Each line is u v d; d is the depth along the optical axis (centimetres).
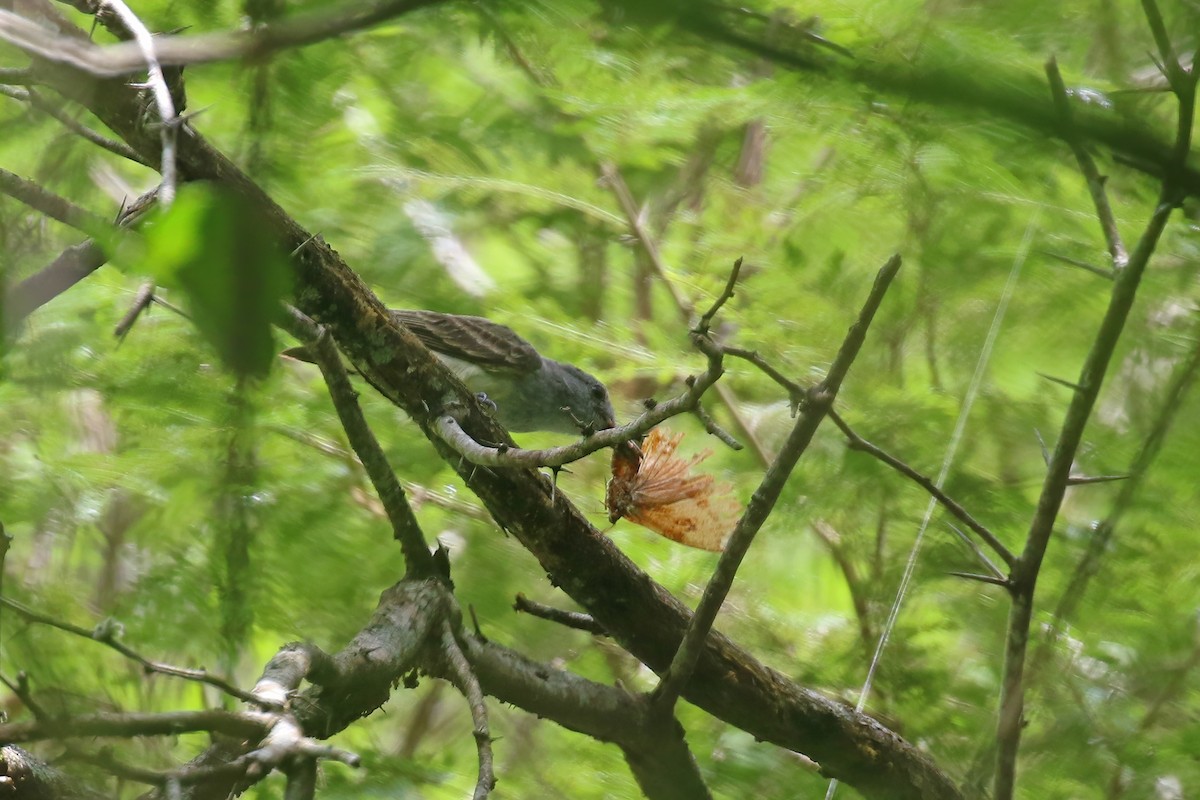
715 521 796
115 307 1092
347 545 1138
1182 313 1012
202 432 1051
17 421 1155
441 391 824
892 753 861
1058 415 1121
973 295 1066
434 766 1010
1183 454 908
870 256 1171
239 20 744
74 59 292
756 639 1182
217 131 957
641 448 831
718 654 837
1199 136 767
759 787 1015
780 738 849
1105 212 756
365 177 1259
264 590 1058
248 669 1175
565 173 1420
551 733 1209
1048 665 946
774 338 1246
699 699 841
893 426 1122
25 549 1225
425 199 1393
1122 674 966
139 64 299
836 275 1184
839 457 1125
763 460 1324
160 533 1091
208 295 244
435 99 1260
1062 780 898
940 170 930
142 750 613
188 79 805
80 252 566
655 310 1608
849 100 802
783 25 531
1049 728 926
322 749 484
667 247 1509
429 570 777
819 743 849
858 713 867
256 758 471
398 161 1299
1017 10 798
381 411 1250
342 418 748
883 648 1047
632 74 1066
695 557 1238
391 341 800
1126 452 993
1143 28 836
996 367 1115
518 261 1738
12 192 354
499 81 1229
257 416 1045
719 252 1342
